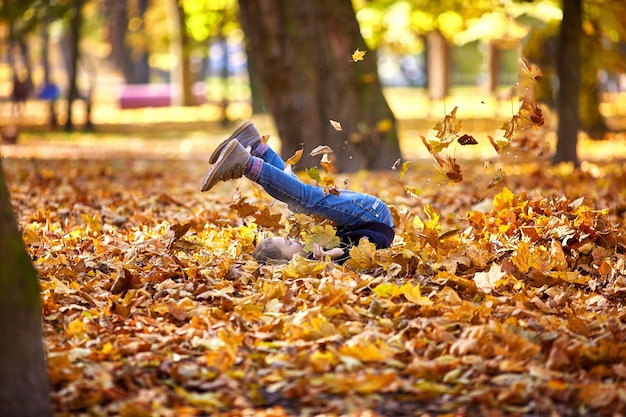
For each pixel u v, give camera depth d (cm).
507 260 621
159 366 429
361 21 2716
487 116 3750
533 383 409
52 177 1445
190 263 642
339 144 1606
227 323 493
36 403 370
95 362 438
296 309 527
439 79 5078
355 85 1603
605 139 2552
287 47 1596
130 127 3888
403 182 1334
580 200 738
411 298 516
